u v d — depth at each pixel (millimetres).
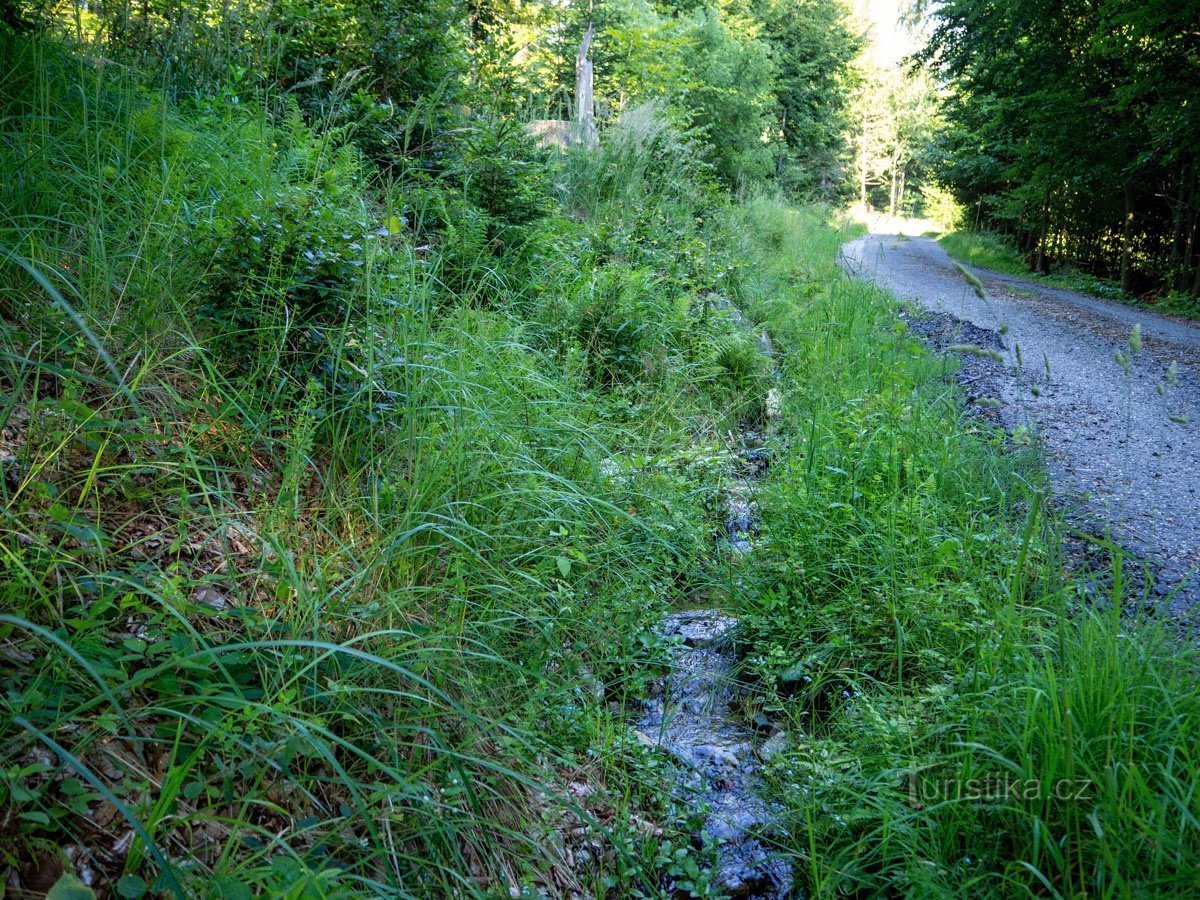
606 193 9852
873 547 4070
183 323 3430
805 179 33938
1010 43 19859
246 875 1797
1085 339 11812
